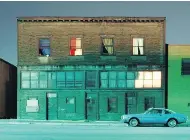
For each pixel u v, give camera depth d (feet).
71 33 122.01
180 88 120.26
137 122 96.53
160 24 121.39
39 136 64.90
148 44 121.49
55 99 121.39
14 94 141.59
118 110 120.57
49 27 122.21
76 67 121.60
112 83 121.19
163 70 120.57
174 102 120.06
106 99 120.98
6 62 129.80
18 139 59.26
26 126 94.07
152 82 120.78
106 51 122.01
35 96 121.49
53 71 121.80
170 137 63.36
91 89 121.08
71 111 120.98
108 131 77.66
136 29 121.80
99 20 121.80
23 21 122.11
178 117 96.99
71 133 71.72
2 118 124.88
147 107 120.57
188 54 120.47
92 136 65.05
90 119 120.78
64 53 122.01
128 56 121.49
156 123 96.58
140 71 121.19
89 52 121.90
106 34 121.80
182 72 120.37
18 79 121.60
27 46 122.11
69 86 121.49
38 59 122.01
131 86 121.08
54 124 103.55
